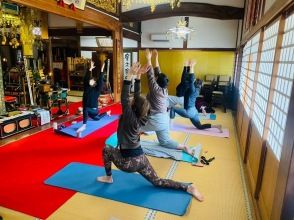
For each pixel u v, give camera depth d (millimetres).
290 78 1950
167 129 3816
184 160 3545
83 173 3064
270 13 2631
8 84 6996
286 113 1957
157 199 2531
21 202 2475
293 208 1652
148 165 2584
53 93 6293
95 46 10148
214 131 5094
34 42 7746
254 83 3525
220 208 2455
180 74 9547
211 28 8938
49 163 3377
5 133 4387
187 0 7289
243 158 3688
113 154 2533
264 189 2395
